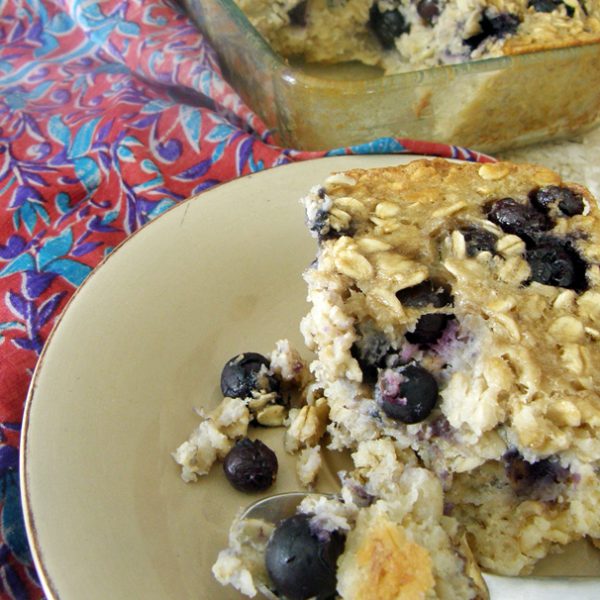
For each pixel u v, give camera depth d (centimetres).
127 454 22
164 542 21
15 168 31
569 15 35
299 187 29
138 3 36
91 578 20
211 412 24
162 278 26
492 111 33
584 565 22
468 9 35
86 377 23
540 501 22
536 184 24
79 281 27
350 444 24
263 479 22
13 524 23
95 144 31
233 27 33
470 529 22
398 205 24
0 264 29
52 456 21
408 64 38
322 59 39
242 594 20
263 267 27
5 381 25
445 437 22
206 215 27
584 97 34
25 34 38
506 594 21
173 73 34
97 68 36
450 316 22
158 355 24
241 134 31
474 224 23
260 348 26
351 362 22
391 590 19
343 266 22
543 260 22
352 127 33
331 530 19
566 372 21
